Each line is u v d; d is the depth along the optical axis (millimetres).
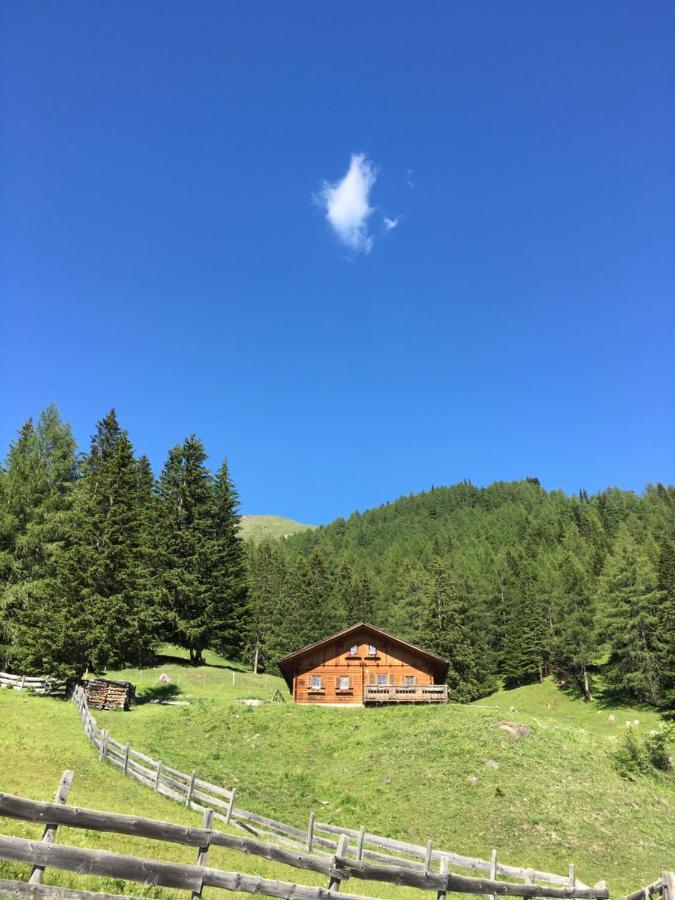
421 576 105562
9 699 39531
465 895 19781
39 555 49750
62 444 54188
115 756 27828
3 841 8359
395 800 31797
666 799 35844
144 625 51125
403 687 52344
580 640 85438
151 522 72875
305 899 10570
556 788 32875
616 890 24375
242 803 27844
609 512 190250
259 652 90062
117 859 9008
